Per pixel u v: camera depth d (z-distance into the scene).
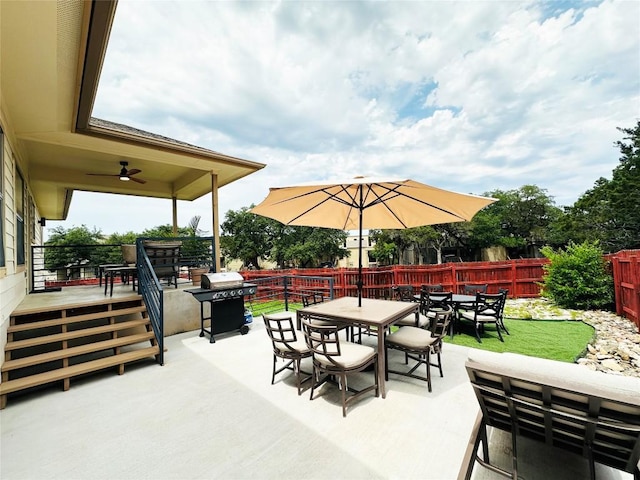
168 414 2.76
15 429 2.58
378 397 2.99
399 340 3.30
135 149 5.31
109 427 2.57
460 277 9.05
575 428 1.54
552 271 7.60
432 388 3.18
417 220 4.43
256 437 2.39
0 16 2.27
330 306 3.95
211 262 6.86
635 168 12.95
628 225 12.73
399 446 2.23
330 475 1.96
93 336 4.64
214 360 4.18
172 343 5.00
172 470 2.05
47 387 3.40
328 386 3.29
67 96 3.58
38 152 5.74
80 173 7.27
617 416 1.37
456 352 4.32
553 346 4.59
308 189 3.12
